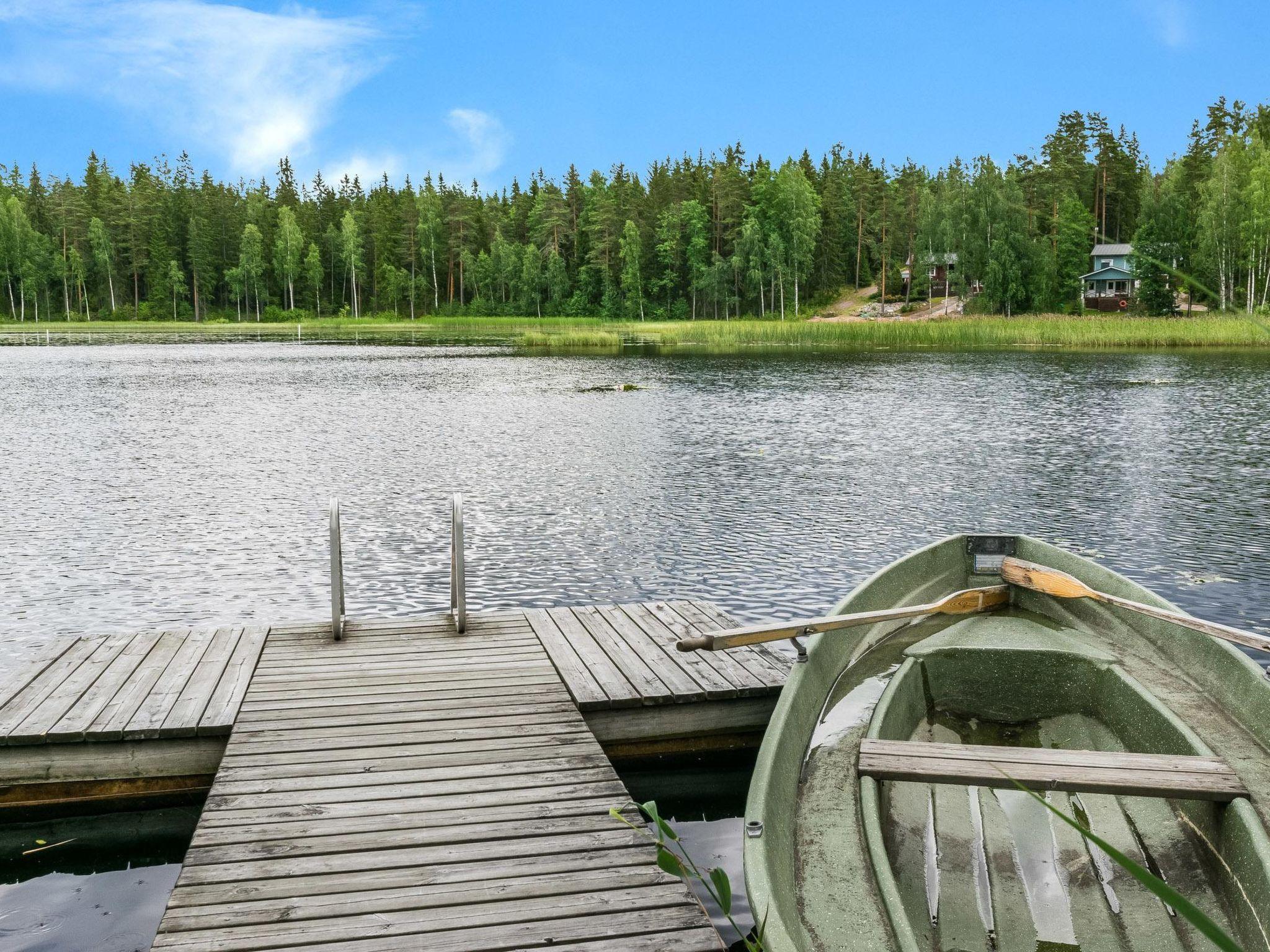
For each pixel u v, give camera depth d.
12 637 7.88
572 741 5.04
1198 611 8.23
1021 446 17.22
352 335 77.94
